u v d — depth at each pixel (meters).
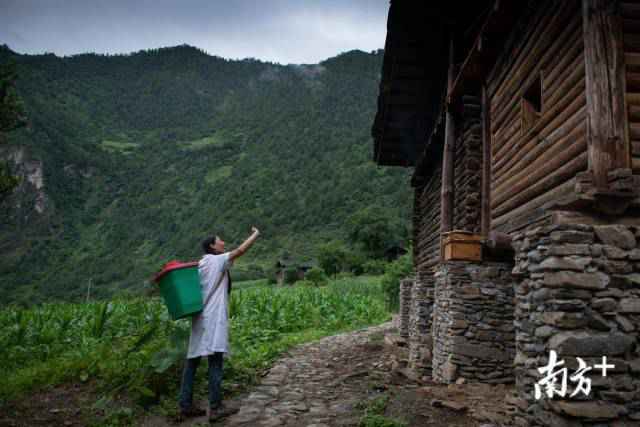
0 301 103.69
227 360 6.10
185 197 194.00
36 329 9.34
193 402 4.73
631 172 3.36
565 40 4.33
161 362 4.87
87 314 11.95
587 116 3.64
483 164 6.76
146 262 137.25
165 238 155.88
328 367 7.63
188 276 4.27
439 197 10.02
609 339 3.21
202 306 4.30
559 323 3.31
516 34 5.66
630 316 3.29
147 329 6.47
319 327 15.19
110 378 5.18
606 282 3.33
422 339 7.95
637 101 3.66
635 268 3.36
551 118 4.51
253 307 14.69
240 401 5.04
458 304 6.29
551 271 3.41
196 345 4.27
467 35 7.98
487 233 6.51
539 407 3.54
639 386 3.16
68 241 170.62
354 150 165.88
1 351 7.76
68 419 4.26
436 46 9.00
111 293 109.69
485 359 6.14
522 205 5.14
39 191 192.12
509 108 5.81
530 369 3.75
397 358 8.77
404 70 9.73
